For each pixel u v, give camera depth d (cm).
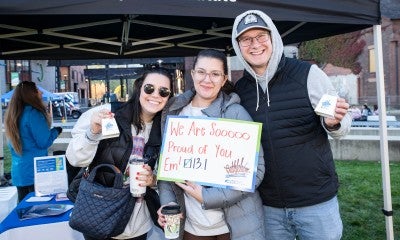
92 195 211
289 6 278
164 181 225
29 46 554
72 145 217
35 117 417
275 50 216
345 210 545
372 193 624
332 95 204
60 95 2291
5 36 443
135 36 566
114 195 211
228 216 213
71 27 444
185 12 257
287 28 467
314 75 219
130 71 1923
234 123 213
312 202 223
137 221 232
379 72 328
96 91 4944
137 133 230
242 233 212
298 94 218
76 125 228
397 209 539
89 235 215
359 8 298
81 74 4906
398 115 2203
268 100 224
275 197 230
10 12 234
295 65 226
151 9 251
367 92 3222
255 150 208
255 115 229
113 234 214
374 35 324
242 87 243
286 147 221
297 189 224
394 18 3084
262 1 273
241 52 223
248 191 204
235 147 210
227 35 540
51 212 272
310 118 219
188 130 217
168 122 220
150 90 221
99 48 605
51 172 332
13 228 252
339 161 884
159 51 657
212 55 214
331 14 289
